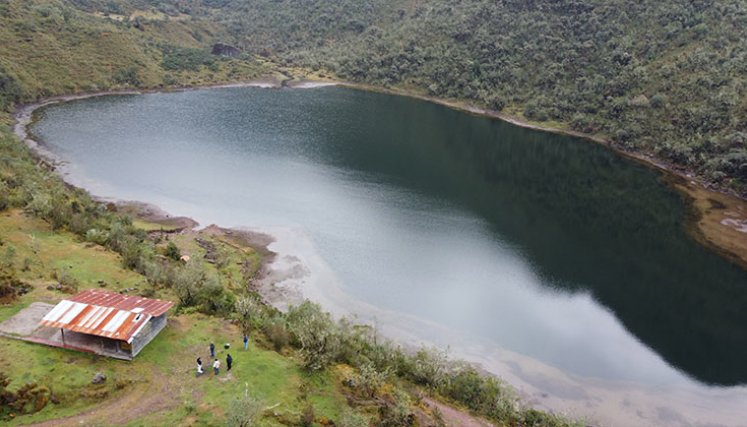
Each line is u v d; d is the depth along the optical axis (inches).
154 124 5231.3
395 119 6195.9
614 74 6136.8
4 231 2317.9
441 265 2962.6
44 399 1357.0
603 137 5644.7
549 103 6432.1
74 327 1550.2
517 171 4771.2
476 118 6545.3
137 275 2230.6
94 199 3400.6
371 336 2203.5
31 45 5974.4
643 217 3882.9
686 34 5949.8
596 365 2256.4
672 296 2854.3
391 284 2723.9
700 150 4722.0
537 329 2465.6
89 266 2206.0
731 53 5354.3
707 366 2303.2
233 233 3097.9
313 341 1852.9
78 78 6077.8
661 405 2053.4
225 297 2142.0
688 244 3484.3
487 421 1776.6
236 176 4035.4
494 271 2950.3
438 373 1946.4
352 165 4505.4
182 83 6988.2
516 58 7219.5
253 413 1323.8
